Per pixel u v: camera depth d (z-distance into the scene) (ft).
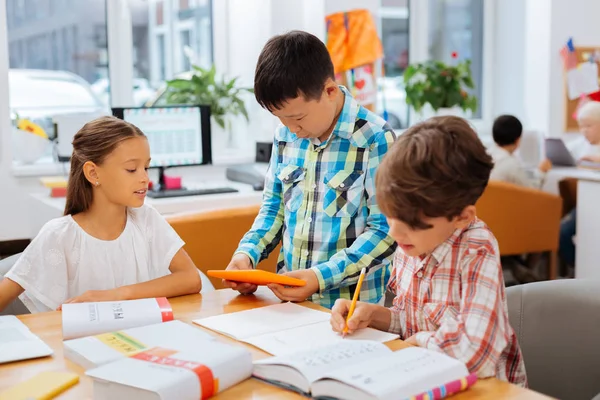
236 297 5.22
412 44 18.43
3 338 4.15
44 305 5.68
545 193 13.64
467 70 16.78
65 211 5.90
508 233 13.55
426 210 3.70
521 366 4.29
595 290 5.00
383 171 3.79
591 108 15.37
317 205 5.83
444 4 18.78
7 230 14.12
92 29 15.35
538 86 18.29
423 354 3.56
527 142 17.75
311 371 3.40
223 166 15.56
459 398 3.36
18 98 14.83
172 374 3.29
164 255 5.96
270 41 5.37
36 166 14.23
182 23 16.22
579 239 13.19
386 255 5.45
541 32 18.06
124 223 5.94
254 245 5.91
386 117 16.66
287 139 6.09
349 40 15.70
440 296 4.22
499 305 3.93
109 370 3.36
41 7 14.83
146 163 5.66
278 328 4.38
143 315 4.44
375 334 4.25
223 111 14.99
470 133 3.77
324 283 5.17
